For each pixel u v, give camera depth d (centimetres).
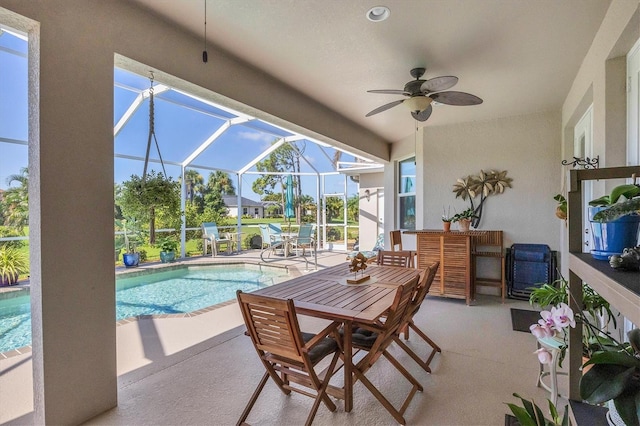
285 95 359
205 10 228
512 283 473
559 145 459
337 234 1123
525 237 479
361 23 243
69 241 192
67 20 190
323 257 899
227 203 1024
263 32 256
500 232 476
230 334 342
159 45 237
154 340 326
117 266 749
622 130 226
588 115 350
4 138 511
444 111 463
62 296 189
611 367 98
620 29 203
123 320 388
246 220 1150
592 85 272
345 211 1091
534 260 461
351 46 277
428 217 541
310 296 233
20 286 554
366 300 222
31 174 183
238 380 249
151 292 600
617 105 227
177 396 228
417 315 399
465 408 213
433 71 324
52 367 185
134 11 223
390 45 275
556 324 129
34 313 185
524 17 235
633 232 123
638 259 107
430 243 460
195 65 262
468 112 468
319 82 350
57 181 187
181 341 324
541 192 470
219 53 283
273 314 187
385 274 305
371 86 362
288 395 230
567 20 238
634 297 82
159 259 848
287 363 202
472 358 284
